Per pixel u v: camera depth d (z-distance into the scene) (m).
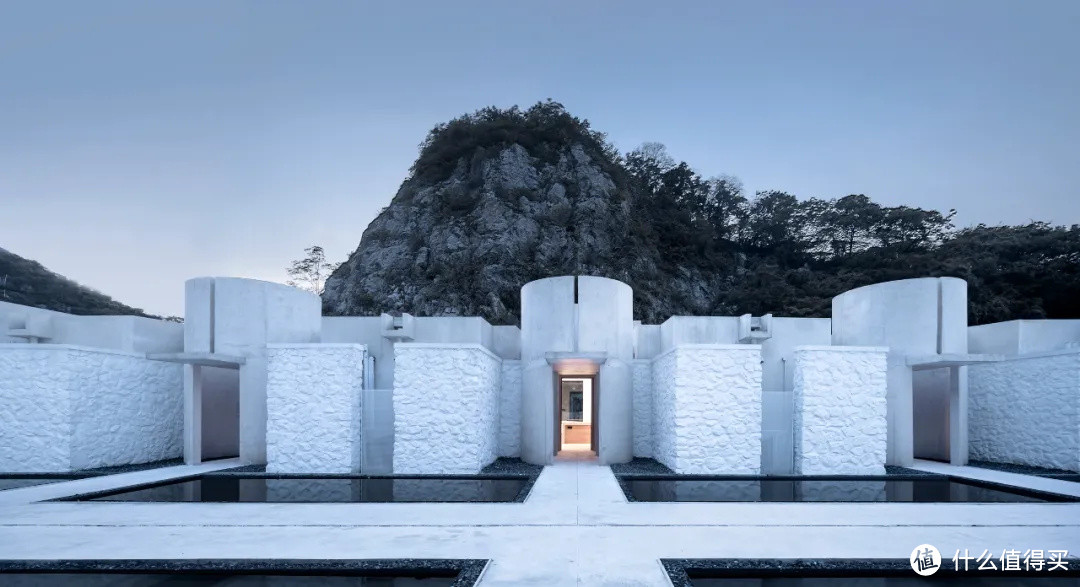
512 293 57.00
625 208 66.62
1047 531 6.98
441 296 56.66
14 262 52.38
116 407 13.87
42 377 12.69
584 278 14.46
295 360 12.98
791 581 5.45
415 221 66.25
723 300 60.47
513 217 62.88
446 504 8.70
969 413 15.48
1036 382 13.55
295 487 11.06
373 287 60.72
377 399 13.72
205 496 10.08
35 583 5.31
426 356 12.91
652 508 8.38
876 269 55.94
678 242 68.88
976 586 5.32
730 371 12.53
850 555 5.89
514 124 74.38
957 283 13.91
